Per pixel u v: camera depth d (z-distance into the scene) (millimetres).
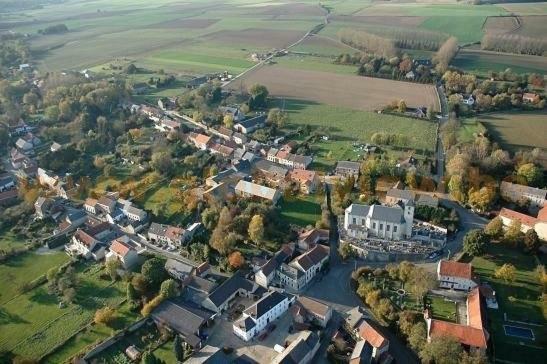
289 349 188875
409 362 190250
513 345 194000
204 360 181625
